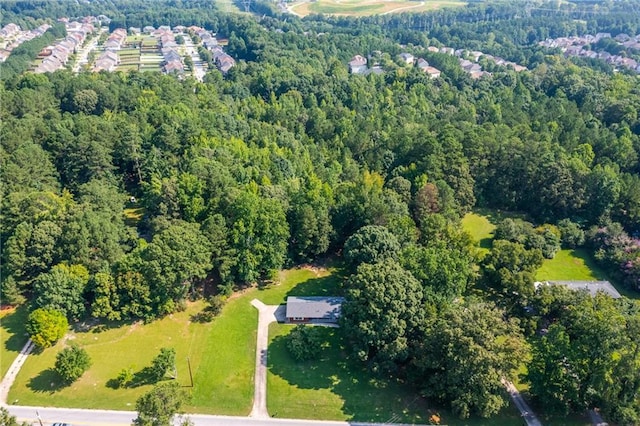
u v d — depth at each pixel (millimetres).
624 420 71812
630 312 90000
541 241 121125
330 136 171125
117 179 134750
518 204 141625
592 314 78750
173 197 110812
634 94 196875
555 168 132125
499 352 72875
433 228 109625
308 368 86688
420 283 87688
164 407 64688
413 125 168375
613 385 72062
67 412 76812
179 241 94062
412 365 82438
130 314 94250
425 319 83312
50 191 119812
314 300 98688
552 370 76375
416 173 134375
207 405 79375
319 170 136875
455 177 133750
